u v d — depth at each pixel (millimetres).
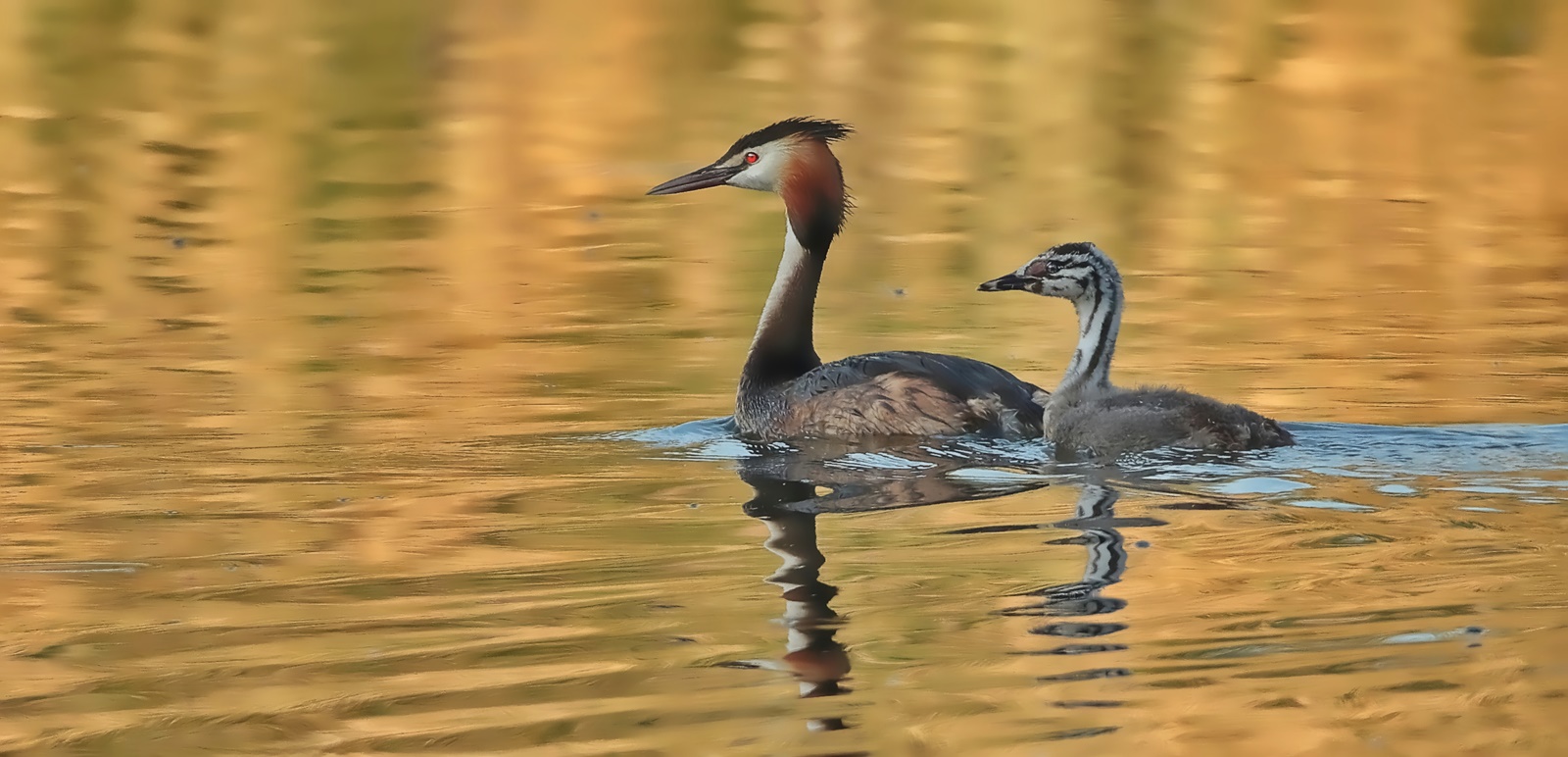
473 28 39469
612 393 16141
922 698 8430
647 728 8148
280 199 26188
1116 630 9336
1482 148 29344
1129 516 11648
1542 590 9836
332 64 36125
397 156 29031
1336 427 14203
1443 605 9602
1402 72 35156
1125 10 40969
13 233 23641
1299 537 11016
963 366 15086
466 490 12688
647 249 23031
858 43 38156
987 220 24672
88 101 32656
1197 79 34781
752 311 19688
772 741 7957
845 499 12375
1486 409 14930
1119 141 30000
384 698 8570
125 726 8305
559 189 26844
